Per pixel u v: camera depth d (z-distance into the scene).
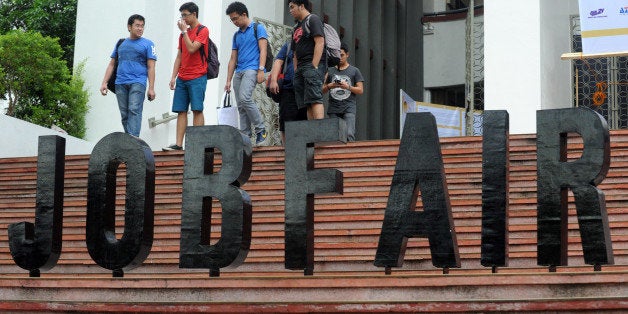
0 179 13.83
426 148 8.80
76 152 17.77
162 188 12.63
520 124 16.25
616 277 7.86
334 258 10.35
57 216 9.66
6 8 26.77
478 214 10.77
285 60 13.99
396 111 21.17
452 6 23.33
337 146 12.72
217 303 8.55
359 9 20.47
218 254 9.02
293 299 8.57
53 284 9.22
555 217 8.42
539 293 7.99
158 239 11.34
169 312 8.67
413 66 21.70
